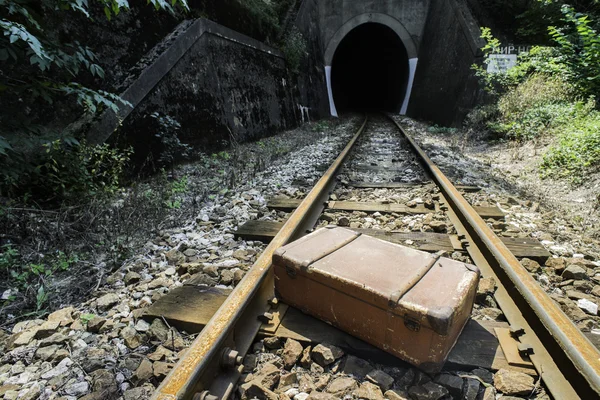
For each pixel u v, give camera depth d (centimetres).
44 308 244
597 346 192
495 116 992
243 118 888
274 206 436
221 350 170
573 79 852
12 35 271
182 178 536
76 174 382
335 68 2806
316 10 2177
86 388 168
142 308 229
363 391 164
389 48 2659
